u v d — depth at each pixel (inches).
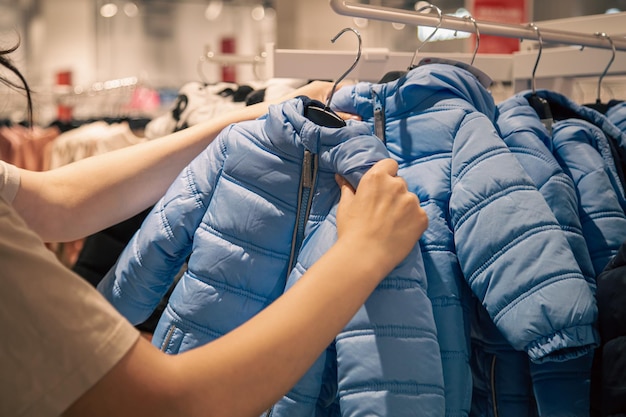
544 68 66.8
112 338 24.4
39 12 174.7
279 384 27.0
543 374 39.9
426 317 36.1
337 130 37.4
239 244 39.8
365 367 35.0
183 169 44.7
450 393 38.4
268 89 68.4
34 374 23.3
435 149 41.1
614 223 43.5
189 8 179.6
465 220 38.2
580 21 69.3
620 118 53.8
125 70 179.0
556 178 42.4
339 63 62.7
